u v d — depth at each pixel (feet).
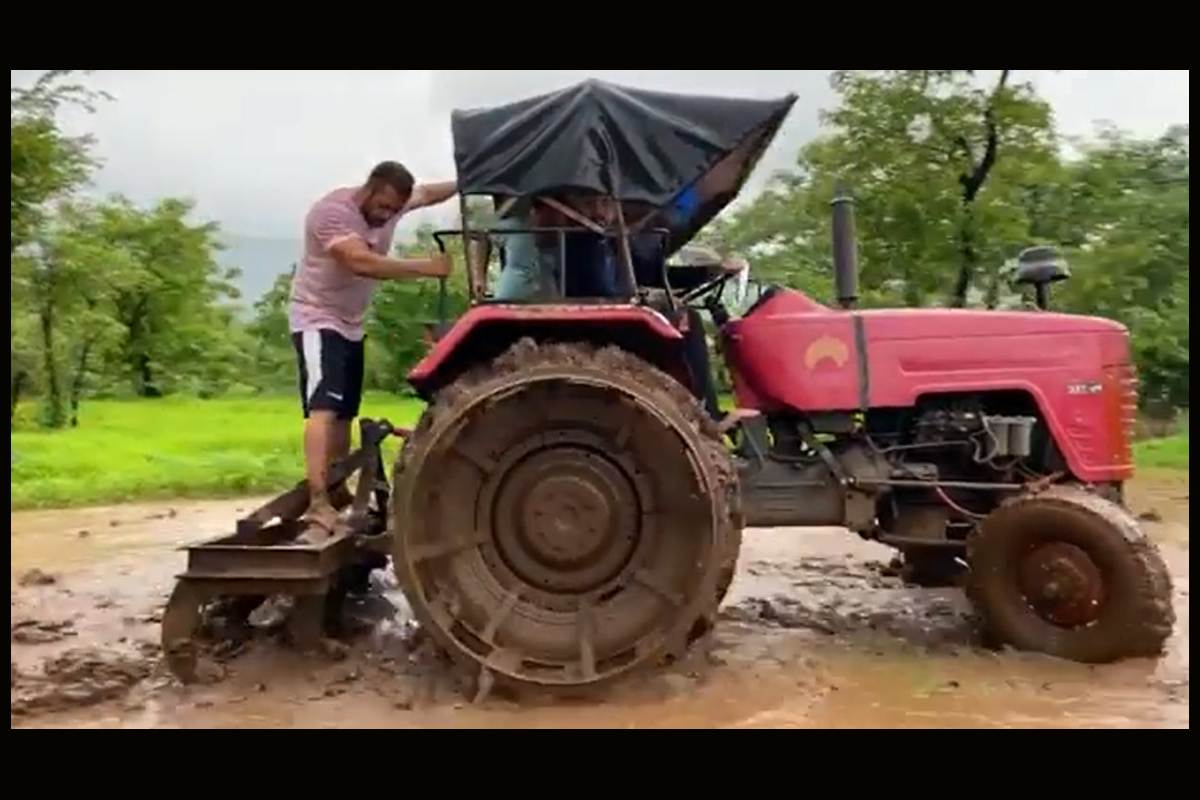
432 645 16.35
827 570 22.67
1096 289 46.73
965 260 42.65
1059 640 15.71
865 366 17.10
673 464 15.05
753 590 20.79
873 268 43.14
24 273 56.34
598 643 14.80
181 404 70.64
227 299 94.89
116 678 15.35
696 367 16.66
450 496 15.19
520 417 15.15
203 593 15.10
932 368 17.16
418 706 14.32
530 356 15.01
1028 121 41.63
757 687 14.87
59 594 21.40
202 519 30.94
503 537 15.23
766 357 17.26
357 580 19.21
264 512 17.03
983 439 17.21
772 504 17.38
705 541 14.57
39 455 41.04
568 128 15.34
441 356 15.17
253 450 44.62
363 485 16.63
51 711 14.24
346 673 15.49
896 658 16.07
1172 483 34.50
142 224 80.43
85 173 56.18
